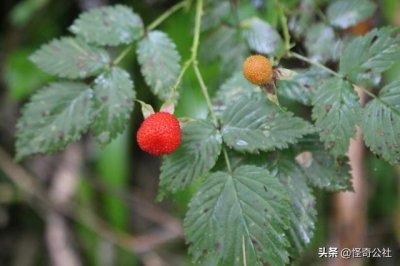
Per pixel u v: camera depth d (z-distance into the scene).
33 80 0.51
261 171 0.29
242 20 0.37
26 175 0.55
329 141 0.29
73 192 0.54
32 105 0.33
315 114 0.30
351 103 0.30
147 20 0.47
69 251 0.53
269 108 0.30
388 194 0.52
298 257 0.30
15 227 0.58
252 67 0.30
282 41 0.34
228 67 0.36
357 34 0.37
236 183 0.29
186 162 0.30
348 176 0.31
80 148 0.55
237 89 0.32
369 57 0.30
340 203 0.46
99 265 0.53
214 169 0.31
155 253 0.54
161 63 0.33
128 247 0.53
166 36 0.33
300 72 0.32
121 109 0.32
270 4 0.37
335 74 0.30
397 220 0.52
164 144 0.29
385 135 0.29
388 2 0.43
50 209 0.54
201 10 0.35
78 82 0.33
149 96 0.49
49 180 0.56
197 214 0.29
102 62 0.33
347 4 0.36
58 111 0.33
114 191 0.52
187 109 0.42
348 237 0.46
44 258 0.57
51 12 0.54
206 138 0.30
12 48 0.55
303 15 0.36
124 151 0.51
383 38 0.30
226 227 0.29
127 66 0.47
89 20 0.34
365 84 0.30
